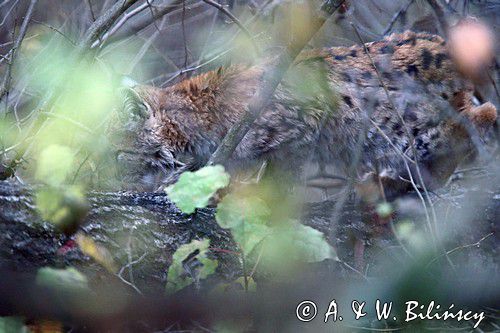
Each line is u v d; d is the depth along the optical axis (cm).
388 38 1081
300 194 998
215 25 1314
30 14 977
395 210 863
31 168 909
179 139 1062
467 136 1016
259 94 812
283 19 1084
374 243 826
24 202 692
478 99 1038
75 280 638
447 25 1033
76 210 659
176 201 650
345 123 1025
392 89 1022
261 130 1009
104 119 1016
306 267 765
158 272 738
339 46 1116
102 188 984
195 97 1063
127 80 1082
